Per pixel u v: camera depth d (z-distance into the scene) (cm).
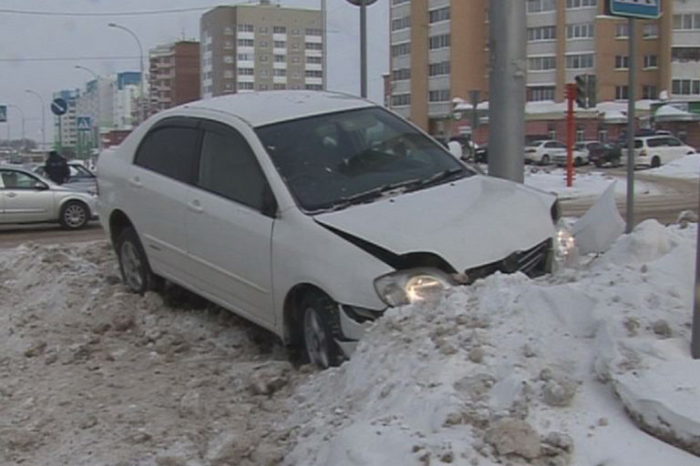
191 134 750
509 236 592
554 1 8688
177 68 10294
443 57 9050
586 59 8588
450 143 789
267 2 9656
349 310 564
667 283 483
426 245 565
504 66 886
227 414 539
